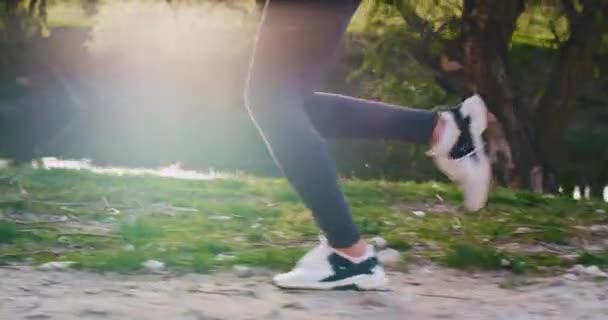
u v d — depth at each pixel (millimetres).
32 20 25422
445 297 3869
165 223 5484
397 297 3814
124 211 5980
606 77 15375
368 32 15016
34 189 6824
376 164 17188
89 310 3496
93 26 25938
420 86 15562
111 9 24953
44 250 4680
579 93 13969
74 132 20969
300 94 3652
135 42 24578
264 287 3893
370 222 5754
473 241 5230
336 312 3557
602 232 5691
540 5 13422
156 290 3848
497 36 13031
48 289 3834
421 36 13883
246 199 6762
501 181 13102
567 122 14039
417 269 4441
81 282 3977
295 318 3461
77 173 7883
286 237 5203
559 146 14312
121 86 24766
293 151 3602
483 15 12922
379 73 15711
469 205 3816
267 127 3623
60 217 5676
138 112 22859
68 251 4684
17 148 18594
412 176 16891
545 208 6773
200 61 22969
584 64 13766
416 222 5859
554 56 14703
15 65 25500
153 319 3416
